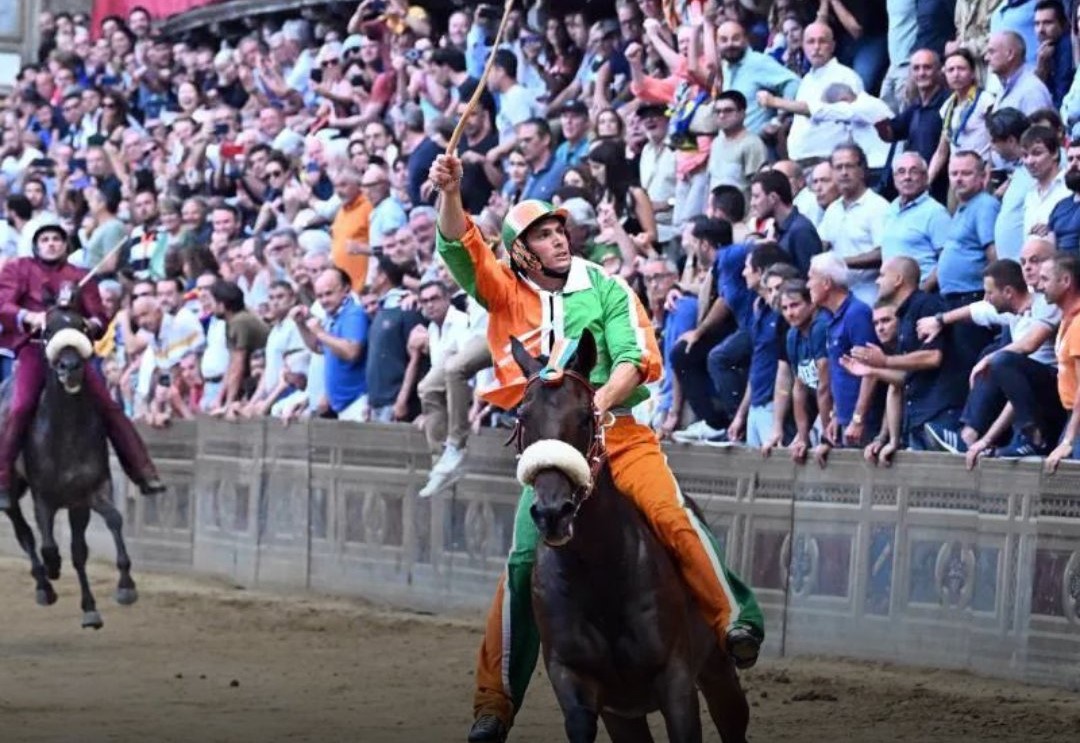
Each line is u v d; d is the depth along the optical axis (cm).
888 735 1493
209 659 1981
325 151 2853
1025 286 1778
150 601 2544
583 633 1054
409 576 2423
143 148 3353
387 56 2898
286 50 3222
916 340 1880
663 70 2362
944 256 1892
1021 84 1900
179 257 3003
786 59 2202
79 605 2514
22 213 3366
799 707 1633
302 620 2322
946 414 1853
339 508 2547
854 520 1903
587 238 2212
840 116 2075
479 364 2275
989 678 1769
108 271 3203
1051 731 1508
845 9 2114
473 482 2314
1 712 1595
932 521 1830
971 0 1991
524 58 2578
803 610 1953
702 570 1070
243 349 2766
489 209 2403
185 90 3366
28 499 3228
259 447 2703
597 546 1037
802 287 1936
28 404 2148
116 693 1725
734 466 2023
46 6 4262
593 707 1050
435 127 2580
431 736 1494
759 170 2145
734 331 2067
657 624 1048
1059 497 1711
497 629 1139
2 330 2189
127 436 2200
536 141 2391
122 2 3944
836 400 1927
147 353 2962
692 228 2102
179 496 2894
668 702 1050
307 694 1727
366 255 2628
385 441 2461
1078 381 1714
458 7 2886
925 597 1836
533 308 1115
